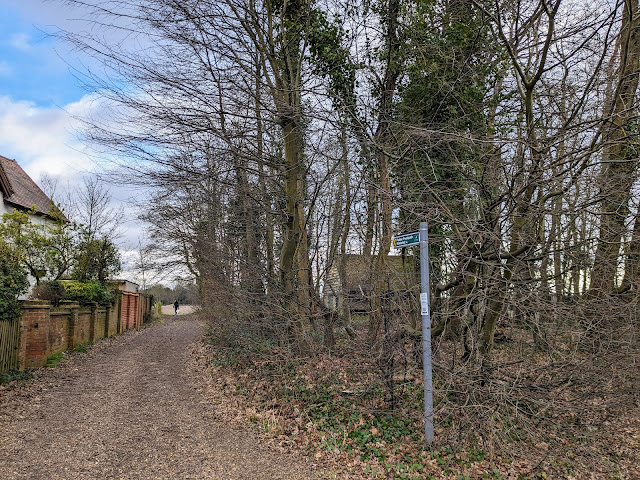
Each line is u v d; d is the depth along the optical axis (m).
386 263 8.77
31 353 10.84
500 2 8.34
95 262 21.94
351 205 10.23
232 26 9.65
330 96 9.51
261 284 11.54
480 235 6.25
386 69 10.33
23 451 5.46
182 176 9.68
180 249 18.48
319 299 10.23
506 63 9.53
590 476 5.82
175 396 8.77
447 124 9.44
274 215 11.80
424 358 5.98
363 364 7.94
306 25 11.21
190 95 8.97
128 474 4.96
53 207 20.77
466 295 6.85
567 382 6.67
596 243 6.84
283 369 9.28
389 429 6.79
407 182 8.67
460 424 6.02
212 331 15.30
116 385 9.60
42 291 15.46
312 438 6.57
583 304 6.52
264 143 11.70
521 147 6.72
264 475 5.22
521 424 6.28
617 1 6.79
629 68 7.67
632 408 7.49
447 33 10.01
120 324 22.61
